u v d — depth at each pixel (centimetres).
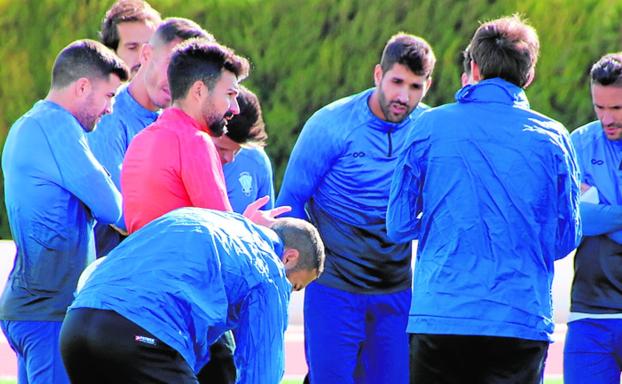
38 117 1315
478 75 1196
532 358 1154
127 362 996
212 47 1204
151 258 1018
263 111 3503
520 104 1175
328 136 1498
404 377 1569
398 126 1502
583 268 1443
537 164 1148
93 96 1328
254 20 3481
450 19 3431
